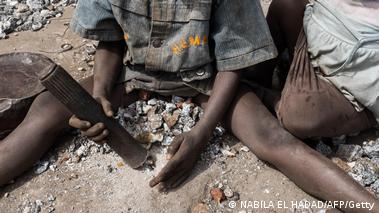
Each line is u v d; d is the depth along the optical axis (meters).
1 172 1.11
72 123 1.06
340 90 1.11
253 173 1.15
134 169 1.16
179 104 1.25
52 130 1.16
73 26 1.21
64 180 1.14
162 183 1.12
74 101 1.02
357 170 1.14
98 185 1.13
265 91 1.26
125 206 1.09
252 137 1.15
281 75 1.38
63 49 1.51
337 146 1.20
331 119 1.11
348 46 1.07
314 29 1.14
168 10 1.12
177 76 1.21
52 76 0.97
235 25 1.12
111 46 1.25
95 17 1.17
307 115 1.10
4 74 1.26
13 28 1.59
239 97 1.19
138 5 1.12
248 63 1.15
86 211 1.09
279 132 1.14
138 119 1.23
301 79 1.13
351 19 1.06
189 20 1.11
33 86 1.23
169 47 1.15
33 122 1.15
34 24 1.61
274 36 1.33
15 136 1.14
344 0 1.08
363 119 1.15
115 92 1.25
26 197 1.12
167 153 1.14
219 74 1.17
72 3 1.73
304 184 1.09
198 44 1.12
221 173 1.15
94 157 1.19
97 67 1.23
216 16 1.13
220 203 1.09
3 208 1.10
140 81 1.24
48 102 1.16
